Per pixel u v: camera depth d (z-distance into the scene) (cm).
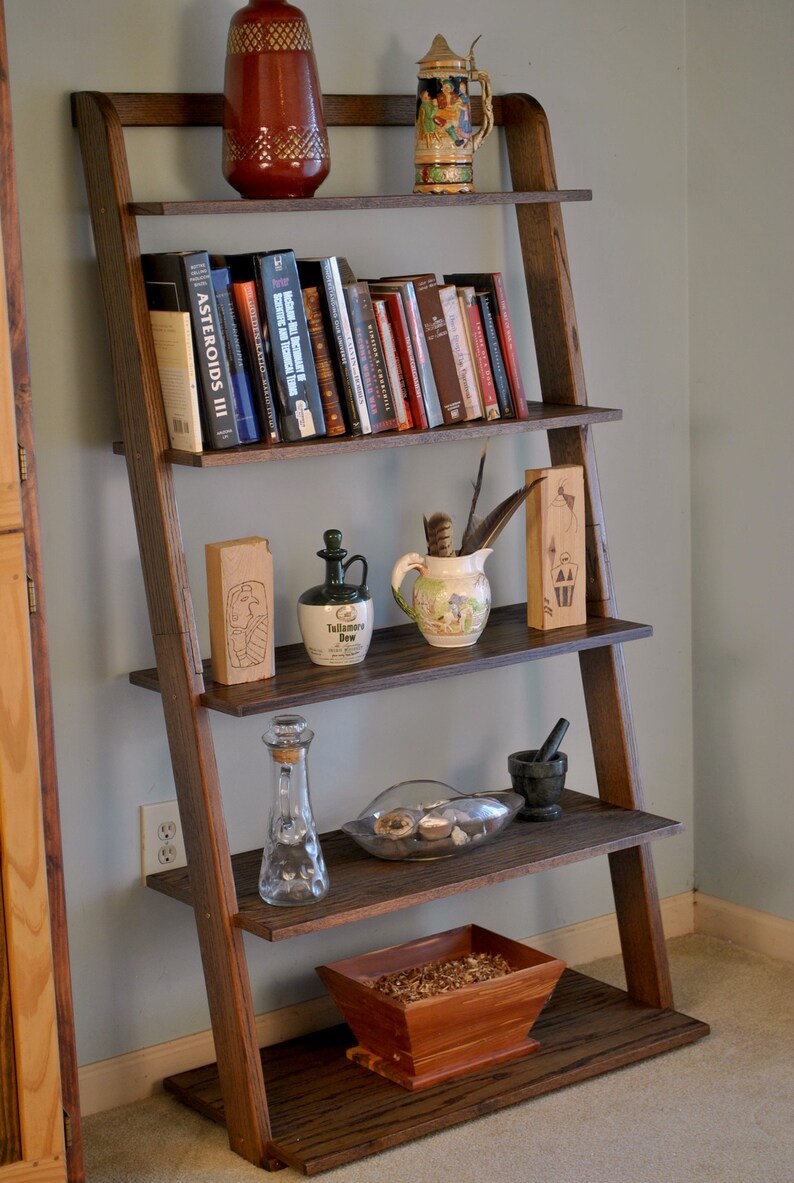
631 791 248
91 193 204
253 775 238
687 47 269
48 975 185
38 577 179
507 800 239
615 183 264
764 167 258
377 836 225
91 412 214
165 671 208
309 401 208
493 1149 211
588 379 266
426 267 245
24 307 173
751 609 274
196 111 216
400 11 236
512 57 249
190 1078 231
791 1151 209
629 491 274
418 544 251
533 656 226
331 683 210
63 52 205
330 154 229
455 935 247
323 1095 222
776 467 265
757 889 280
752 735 277
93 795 221
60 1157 189
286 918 204
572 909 278
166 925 231
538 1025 245
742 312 267
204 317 197
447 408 223
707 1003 257
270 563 211
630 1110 221
